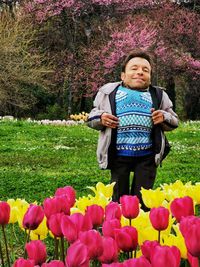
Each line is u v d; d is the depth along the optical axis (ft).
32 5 143.74
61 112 139.95
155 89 22.90
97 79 143.43
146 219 12.19
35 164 53.52
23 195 35.32
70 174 45.24
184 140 77.61
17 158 57.72
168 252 7.61
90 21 147.74
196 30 149.89
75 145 72.38
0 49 118.93
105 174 45.50
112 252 8.88
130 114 22.09
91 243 8.63
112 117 21.66
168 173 45.62
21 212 12.75
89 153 63.10
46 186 38.75
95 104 22.85
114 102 22.31
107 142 22.13
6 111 136.36
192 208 11.21
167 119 21.79
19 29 126.41
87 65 145.59
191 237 8.33
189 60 145.18
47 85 139.74
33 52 138.92
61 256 11.86
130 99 22.25
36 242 9.71
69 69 143.54
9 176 43.93
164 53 141.38
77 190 37.73
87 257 7.70
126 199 12.06
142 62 22.45
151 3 148.87
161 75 147.64
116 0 142.51
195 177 43.34
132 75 22.41
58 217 10.57
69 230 9.31
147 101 22.38
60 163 54.44
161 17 149.59
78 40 151.64
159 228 11.07
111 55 137.49
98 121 21.91
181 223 8.84
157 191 13.97
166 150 22.65
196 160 55.88
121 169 22.36
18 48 121.90
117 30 140.15
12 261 16.56
